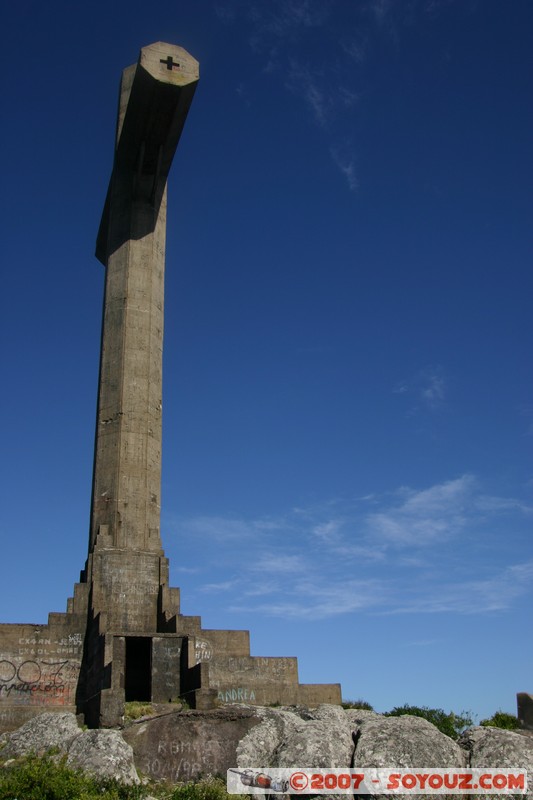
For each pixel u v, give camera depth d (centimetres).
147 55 4022
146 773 2617
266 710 2923
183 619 3616
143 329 4284
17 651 3469
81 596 3706
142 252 4416
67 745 2659
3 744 2870
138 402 4147
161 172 4541
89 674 3416
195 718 2788
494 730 2761
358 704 3744
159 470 4144
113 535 3897
